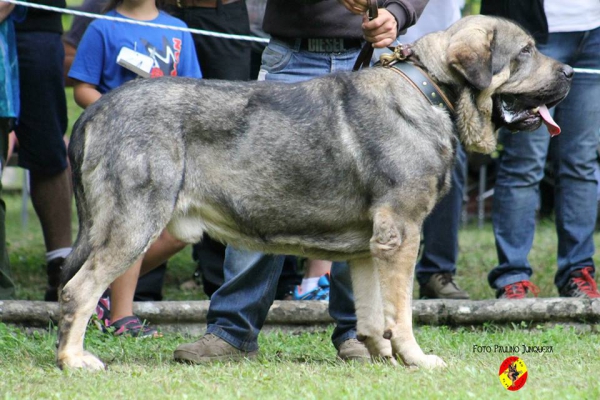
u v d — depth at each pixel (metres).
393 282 7.07
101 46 9.84
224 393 6.10
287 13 8.07
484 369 6.84
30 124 10.57
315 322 9.58
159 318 9.47
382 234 7.01
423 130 7.13
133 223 6.95
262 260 7.76
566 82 7.52
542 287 11.88
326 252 7.43
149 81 7.18
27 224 19.20
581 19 10.04
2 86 9.23
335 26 7.98
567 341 8.36
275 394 6.10
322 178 7.14
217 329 7.82
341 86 7.27
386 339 7.46
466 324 9.56
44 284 12.97
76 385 6.38
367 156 7.07
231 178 7.17
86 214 7.16
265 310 7.90
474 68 7.11
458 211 10.77
